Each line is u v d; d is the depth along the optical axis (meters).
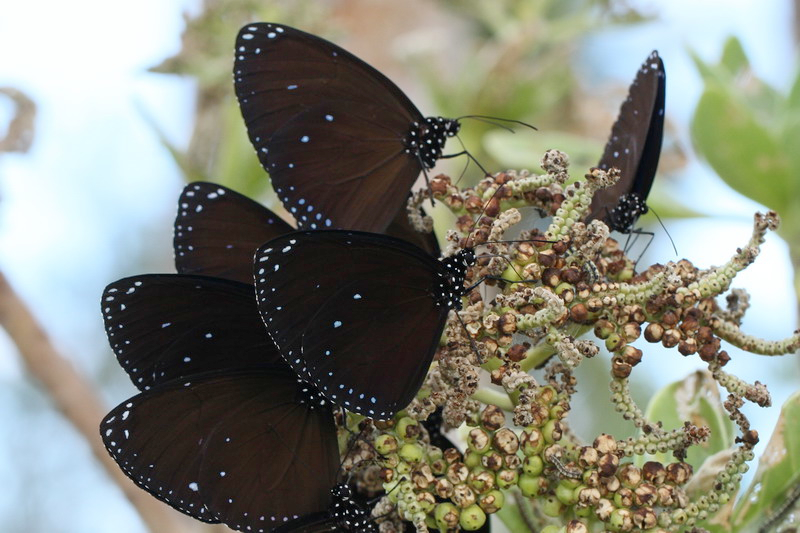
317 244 0.78
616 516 0.78
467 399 0.78
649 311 0.79
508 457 0.78
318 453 0.81
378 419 0.79
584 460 0.78
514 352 0.78
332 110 0.82
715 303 0.80
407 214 0.83
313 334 0.79
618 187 0.82
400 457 0.79
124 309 0.81
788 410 0.82
